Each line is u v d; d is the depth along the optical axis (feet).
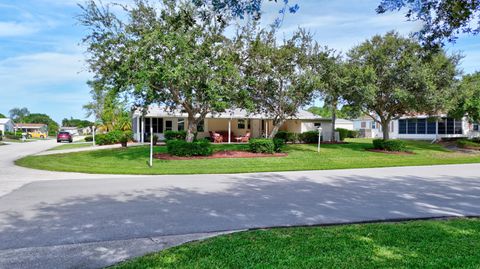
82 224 19.90
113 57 52.54
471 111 82.23
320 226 19.33
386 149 78.33
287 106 67.56
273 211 23.22
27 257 14.79
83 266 13.83
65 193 29.81
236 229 19.03
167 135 96.27
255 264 13.21
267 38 62.59
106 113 131.13
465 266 12.98
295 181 37.50
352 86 68.54
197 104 62.80
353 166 52.85
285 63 63.36
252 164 55.42
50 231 18.56
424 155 73.87
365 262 13.37
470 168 51.31
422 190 31.71
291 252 14.49
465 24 20.11
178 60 50.85
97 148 87.51
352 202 26.23
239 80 57.72
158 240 17.13
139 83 48.75
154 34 49.11
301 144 92.43
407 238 16.46
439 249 14.88
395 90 68.64
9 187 33.04
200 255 14.28
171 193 29.91
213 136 102.47
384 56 71.61
